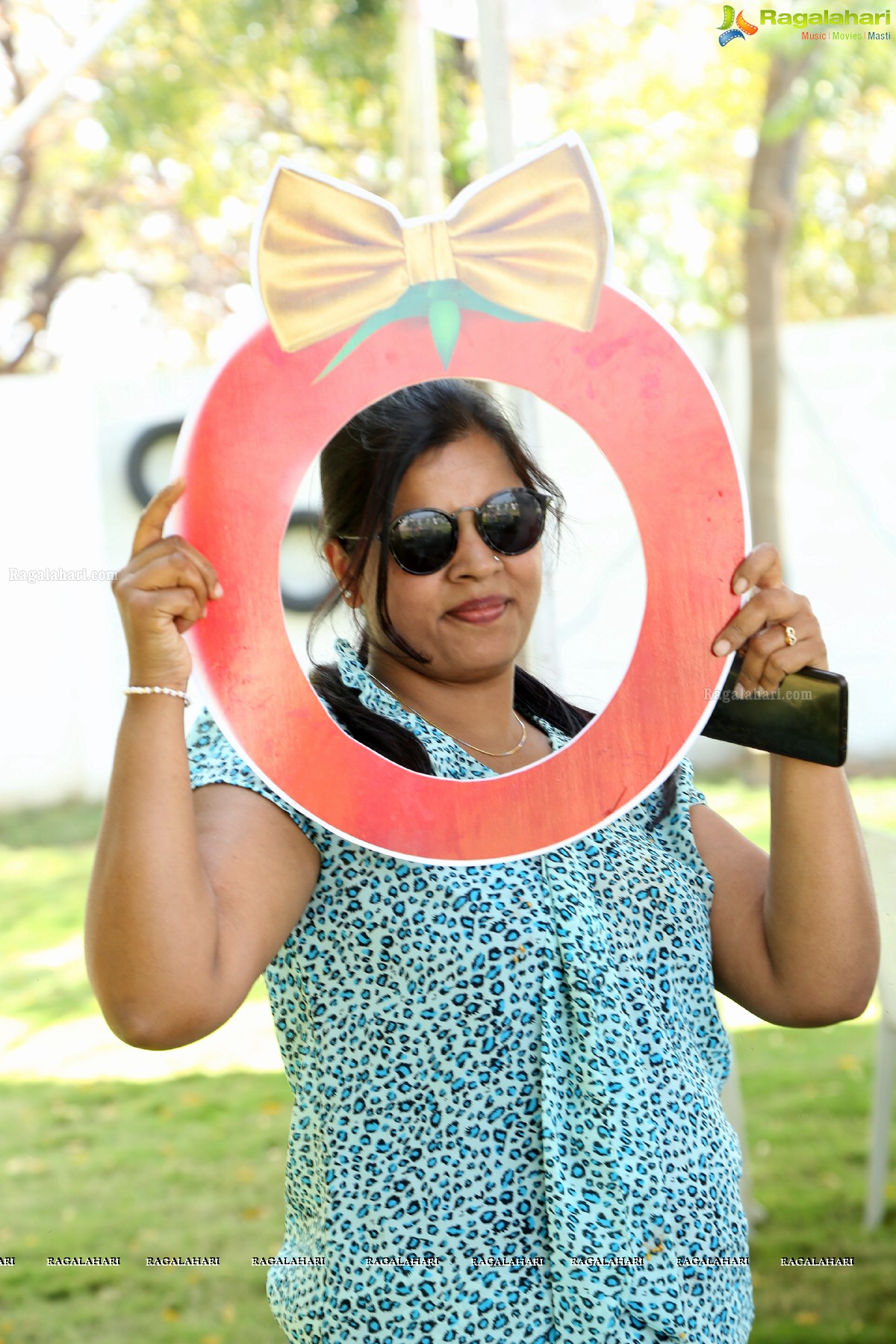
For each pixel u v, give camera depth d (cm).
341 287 130
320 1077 135
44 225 1215
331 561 148
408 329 132
